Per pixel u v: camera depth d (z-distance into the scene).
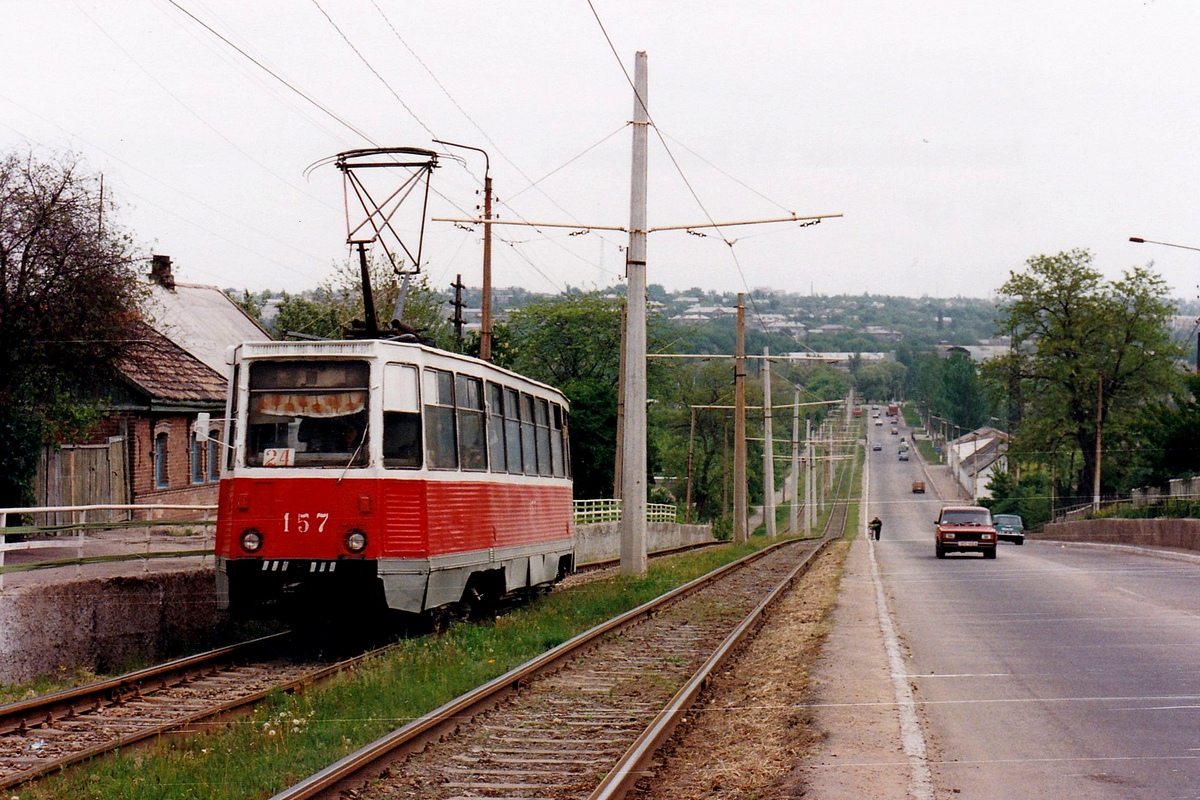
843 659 13.44
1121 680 11.68
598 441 61.56
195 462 36.06
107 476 30.27
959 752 8.70
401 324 18.11
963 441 142.38
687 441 99.00
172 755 8.80
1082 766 8.19
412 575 14.86
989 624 16.88
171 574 16.02
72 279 21.59
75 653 13.95
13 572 14.79
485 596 18.48
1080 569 29.97
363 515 14.60
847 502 120.81
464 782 8.39
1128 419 70.44
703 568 30.45
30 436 24.97
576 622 18.22
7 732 10.09
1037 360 73.62
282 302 57.88
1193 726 9.48
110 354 22.86
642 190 25.89
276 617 15.47
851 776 8.03
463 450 16.78
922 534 87.69
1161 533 44.62
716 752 9.24
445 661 13.18
